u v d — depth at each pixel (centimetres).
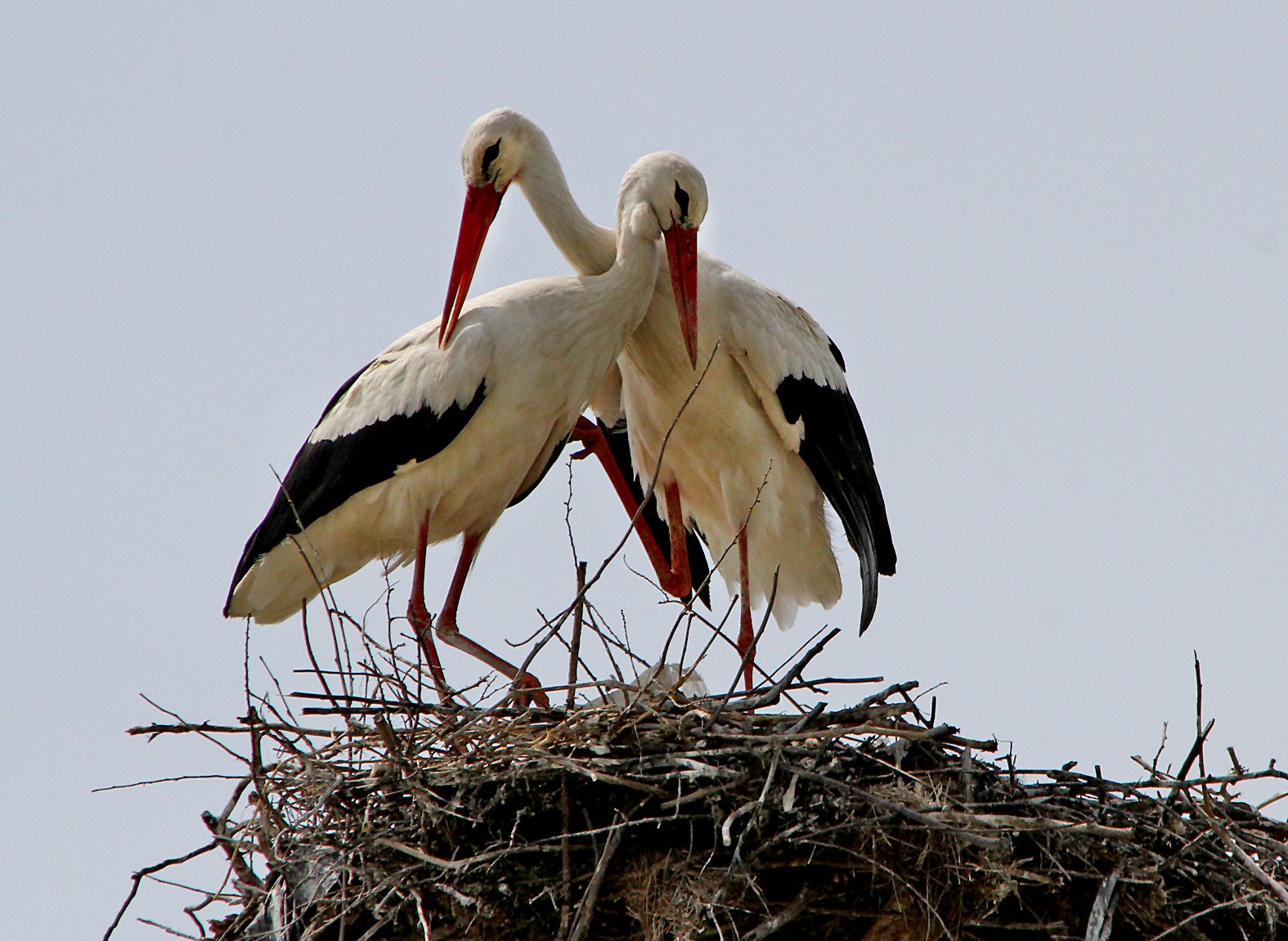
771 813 1033
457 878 1040
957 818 1022
